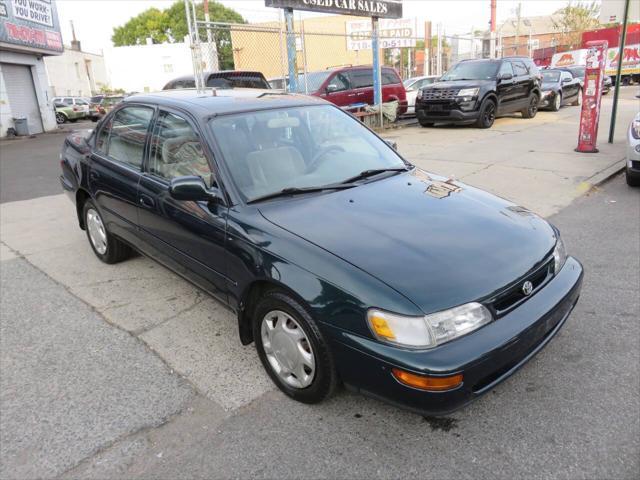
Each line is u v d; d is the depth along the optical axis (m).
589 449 2.49
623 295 4.01
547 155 9.55
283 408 2.87
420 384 2.26
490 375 2.45
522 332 2.47
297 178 3.38
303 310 2.63
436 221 2.96
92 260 5.18
